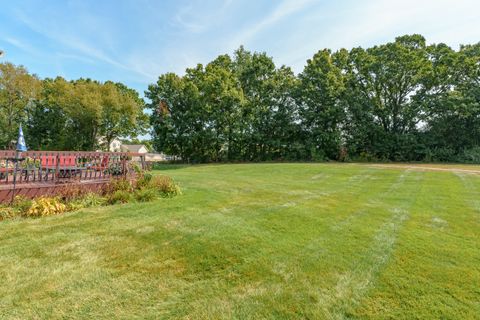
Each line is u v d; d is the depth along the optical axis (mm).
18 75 24062
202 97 25422
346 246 3953
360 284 2943
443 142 25469
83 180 6855
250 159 28484
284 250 3812
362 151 26750
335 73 26078
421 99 25953
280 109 27609
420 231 4629
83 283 2932
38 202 5316
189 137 25469
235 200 6969
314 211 5910
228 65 28875
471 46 26656
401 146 25375
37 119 28422
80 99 25156
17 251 3619
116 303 2623
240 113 25109
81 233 4332
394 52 25297
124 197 6453
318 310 2529
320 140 25984
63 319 2387
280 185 10008
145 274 3162
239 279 3082
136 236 4258
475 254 3689
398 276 3096
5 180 6430
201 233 4402
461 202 6953
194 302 2658
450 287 2867
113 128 28547
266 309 2551
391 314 2459
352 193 8438
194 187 8859
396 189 9188
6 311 2459
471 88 24719
